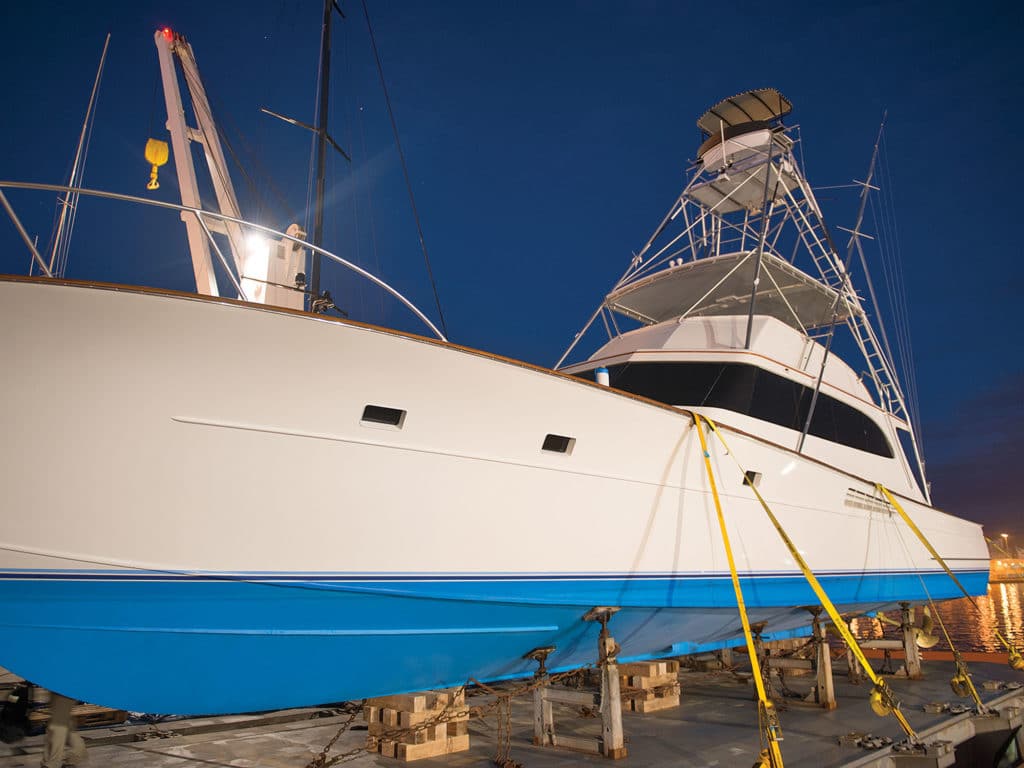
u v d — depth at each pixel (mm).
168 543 4281
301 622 4719
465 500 4953
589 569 5555
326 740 6410
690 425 6207
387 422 4719
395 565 4762
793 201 9977
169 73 10641
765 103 10242
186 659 4656
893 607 10523
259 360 4301
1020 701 8727
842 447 9016
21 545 4125
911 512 10055
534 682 5910
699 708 7785
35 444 4059
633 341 9164
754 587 6879
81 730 6750
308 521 4504
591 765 5367
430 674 5578
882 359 11078
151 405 4168
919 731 6570
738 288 9867
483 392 4945
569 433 5402
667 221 10062
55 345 4020
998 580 78438
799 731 6648
